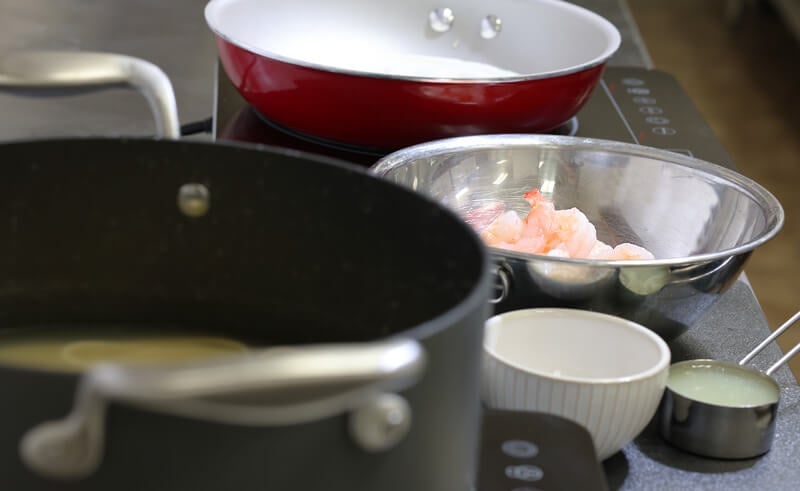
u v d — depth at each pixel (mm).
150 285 569
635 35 1646
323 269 543
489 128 1081
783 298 2816
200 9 1715
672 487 685
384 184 506
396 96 1036
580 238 876
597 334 753
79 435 346
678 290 768
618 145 972
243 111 1233
